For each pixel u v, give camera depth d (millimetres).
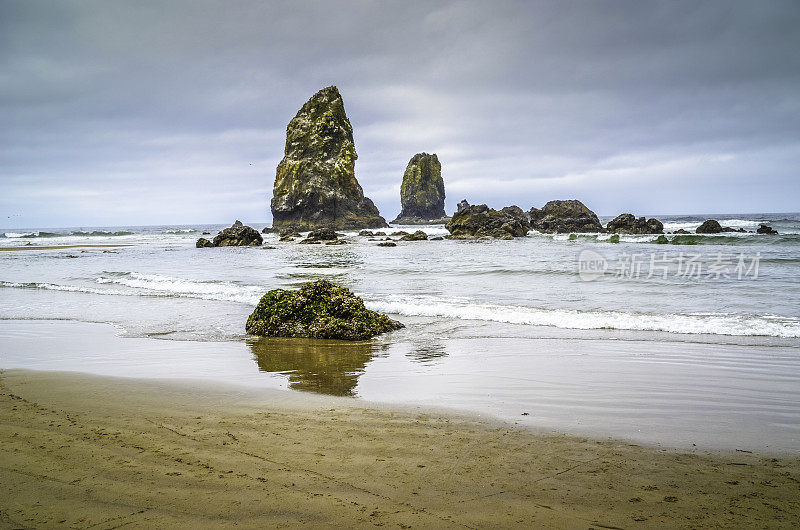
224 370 7867
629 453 4430
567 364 7887
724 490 3701
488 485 3758
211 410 5750
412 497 3551
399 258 32875
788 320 10938
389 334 10688
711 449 4535
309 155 106062
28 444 4609
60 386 6863
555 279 19766
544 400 6078
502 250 38438
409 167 157500
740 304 13180
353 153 109188
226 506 3396
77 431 4984
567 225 66375
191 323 12180
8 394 6457
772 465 4168
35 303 15797
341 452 4418
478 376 7270
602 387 6621
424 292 16594
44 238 79375
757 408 5719
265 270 25406
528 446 4594
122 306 14914
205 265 29375
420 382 7004
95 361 8531
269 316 11039
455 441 4723
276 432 4961
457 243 51906
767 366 7570
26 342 10258
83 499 3516
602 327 10859
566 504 3463
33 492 3627
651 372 7332
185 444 4609
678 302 13734
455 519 3236
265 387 6809
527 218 80562
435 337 10273
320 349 9453
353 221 103750
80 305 15250
